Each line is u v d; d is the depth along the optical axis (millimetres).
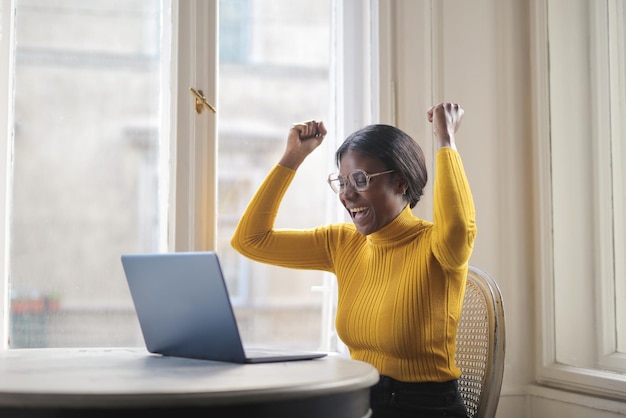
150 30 2326
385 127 1889
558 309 2441
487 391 1753
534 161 2475
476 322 1861
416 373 1714
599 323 2344
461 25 2490
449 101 2467
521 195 2512
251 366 1388
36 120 2250
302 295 2439
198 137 2287
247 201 2396
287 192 2449
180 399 1049
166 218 2305
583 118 2418
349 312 1844
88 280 2268
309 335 2441
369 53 2457
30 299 2229
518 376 2471
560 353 2432
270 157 2424
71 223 2262
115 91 2303
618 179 2328
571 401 2270
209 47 2316
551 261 2451
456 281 1763
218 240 2367
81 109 2281
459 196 1738
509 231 2492
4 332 2170
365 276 1876
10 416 1058
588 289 2379
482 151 2486
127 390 1068
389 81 2420
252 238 2072
